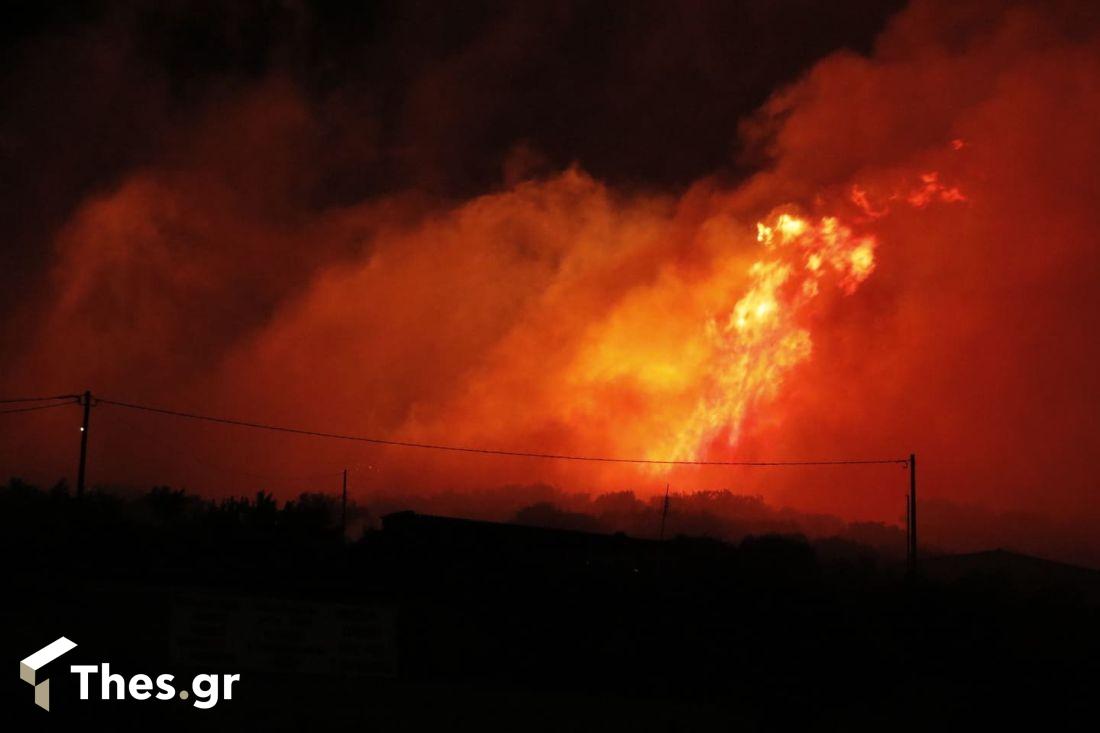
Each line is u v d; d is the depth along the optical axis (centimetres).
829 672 3859
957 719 3622
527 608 3975
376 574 4166
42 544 3878
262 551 4406
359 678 3319
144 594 3266
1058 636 4325
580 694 3481
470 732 2977
